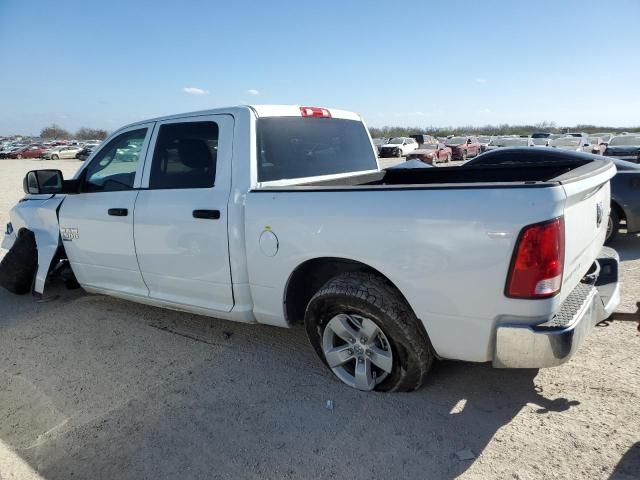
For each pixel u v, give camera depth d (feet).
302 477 8.16
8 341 14.12
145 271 13.43
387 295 9.52
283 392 10.71
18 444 9.41
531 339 8.11
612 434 8.73
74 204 15.10
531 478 7.83
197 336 13.84
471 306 8.54
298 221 10.19
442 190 8.67
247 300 11.64
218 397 10.66
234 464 8.55
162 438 9.36
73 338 14.11
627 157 66.64
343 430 9.29
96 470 8.60
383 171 15.81
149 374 11.84
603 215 10.83
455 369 11.25
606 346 12.03
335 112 14.49
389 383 10.15
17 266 17.01
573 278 9.14
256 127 11.72
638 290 16.35
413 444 8.79
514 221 7.94
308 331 10.88
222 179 11.62
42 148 176.04
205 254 11.84
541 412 9.51
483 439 8.82
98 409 10.46
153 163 13.12
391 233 9.07
